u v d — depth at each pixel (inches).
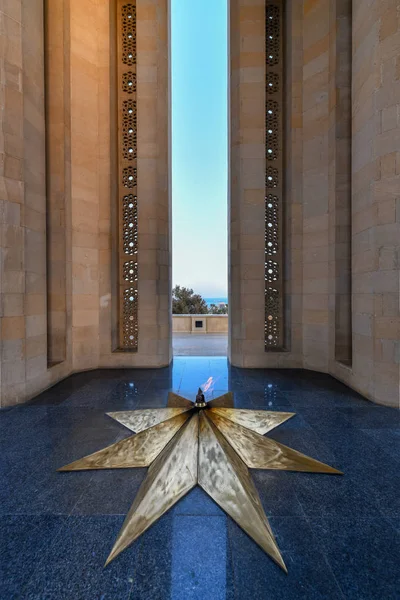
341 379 263.3
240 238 310.3
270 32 323.0
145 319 315.6
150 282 315.3
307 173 303.0
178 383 260.8
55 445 152.9
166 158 326.3
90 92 305.9
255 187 307.6
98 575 82.7
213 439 133.8
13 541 94.1
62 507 109.0
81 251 302.7
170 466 121.0
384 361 207.8
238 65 307.3
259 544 90.7
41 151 242.2
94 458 137.1
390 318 205.6
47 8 270.8
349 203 273.3
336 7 267.6
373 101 210.2
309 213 302.7
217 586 79.3
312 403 211.2
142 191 313.6
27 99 225.1
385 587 79.3
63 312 280.8
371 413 193.5
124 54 327.6
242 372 296.5
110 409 201.3
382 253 207.9
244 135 306.3
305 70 301.6
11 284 212.5
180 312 894.4
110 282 315.9
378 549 91.0
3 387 207.2
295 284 310.5
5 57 209.6
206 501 110.3
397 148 200.1
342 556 88.4
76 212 298.2
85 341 306.5
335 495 115.1
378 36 205.0
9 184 211.6
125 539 92.9
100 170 314.0
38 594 77.8
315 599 76.0
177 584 79.9
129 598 76.4
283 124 323.0
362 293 227.1
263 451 138.3
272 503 110.3
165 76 323.3
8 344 210.2
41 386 238.7
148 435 148.6
